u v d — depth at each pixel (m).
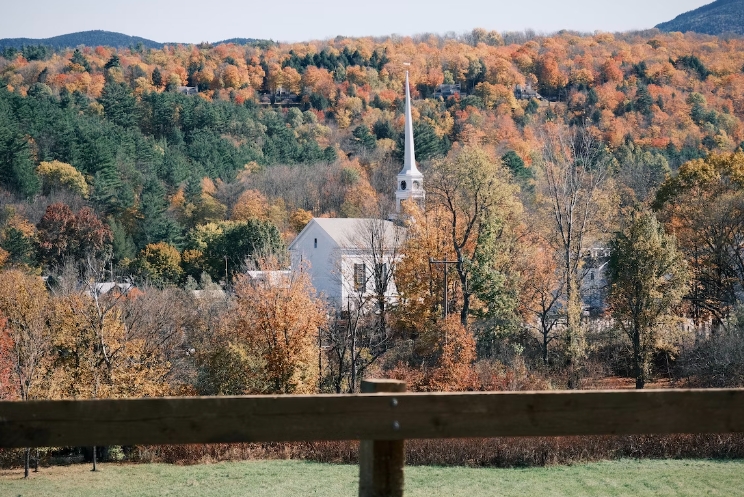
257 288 45.84
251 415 4.47
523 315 58.06
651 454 30.00
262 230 92.69
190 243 99.94
